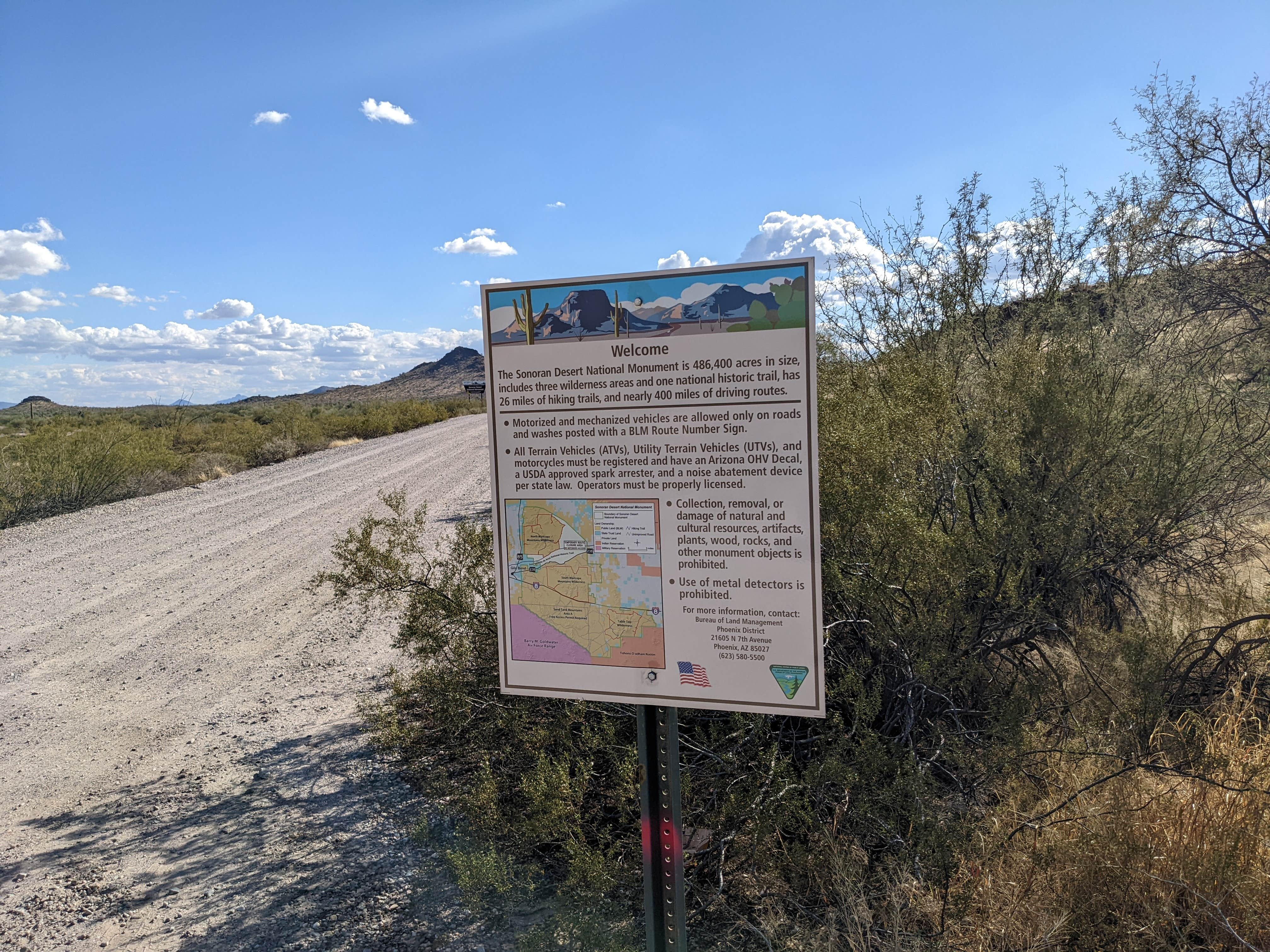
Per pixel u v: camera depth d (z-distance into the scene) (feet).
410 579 13.80
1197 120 18.40
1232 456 15.05
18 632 26.14
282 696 19.49
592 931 9.42
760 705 7.47
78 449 52.65
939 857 8.59
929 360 15.90
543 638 8.12
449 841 12.22
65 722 18.75
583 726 11.46
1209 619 13.67
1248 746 9.98
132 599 29.53
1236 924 8.09
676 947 8.17
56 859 12.79
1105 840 8.66
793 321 7.13
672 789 7.99
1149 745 10.30
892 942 8.48
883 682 11.21
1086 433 13.50
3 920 11.21
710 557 7.53
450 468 63.57
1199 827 8.68
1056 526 12.64
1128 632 12.04
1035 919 8.50
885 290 17.53
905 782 9.22
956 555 11.30
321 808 13.71
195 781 15.28
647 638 7.78
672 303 7.45
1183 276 17.62
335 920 10.59
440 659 13.55
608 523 7.82
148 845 13.03
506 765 12.98
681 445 7.52
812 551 7.22
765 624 7.42
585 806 11.82
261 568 33.37
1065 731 11.16
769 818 9.65
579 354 7.73
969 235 17.39
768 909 9.63
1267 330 17.02
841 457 10.89
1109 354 15.74
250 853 12.50
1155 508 14.17
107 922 11.01
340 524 41.55
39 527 44.98
